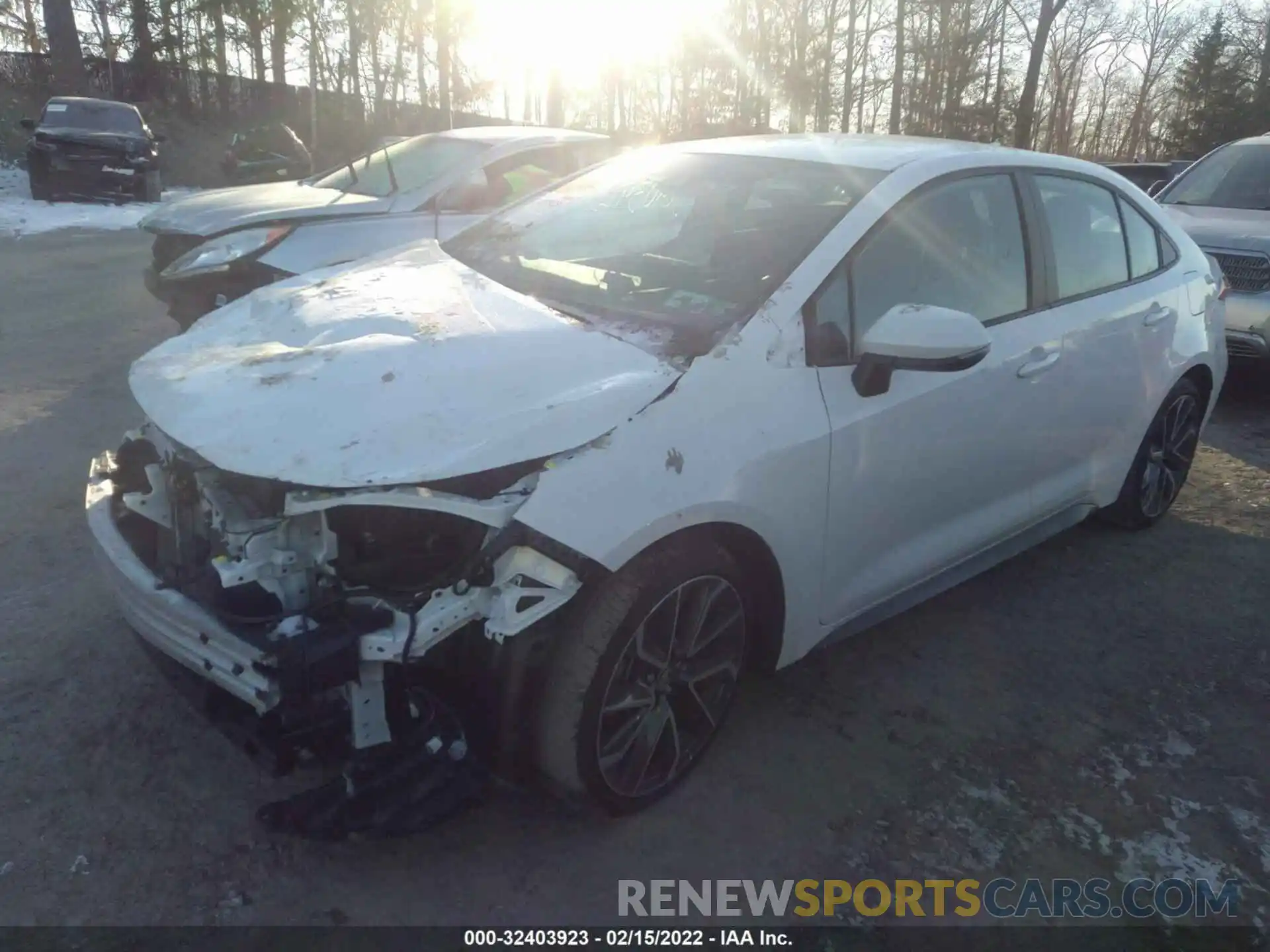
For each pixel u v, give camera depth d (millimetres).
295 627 2246
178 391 2684
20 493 4609
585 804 2635
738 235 3229
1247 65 48531
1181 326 4477
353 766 2371
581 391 2561
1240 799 2998
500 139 7227
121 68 30062
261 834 2631
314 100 30547
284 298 3240
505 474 2373
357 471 2283
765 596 2924
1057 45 54750
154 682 3217
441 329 2822
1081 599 4164
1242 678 3637
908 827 2805
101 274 10570
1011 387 3527
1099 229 4148
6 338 7531
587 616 2455
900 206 3273
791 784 2941
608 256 3410
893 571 3322
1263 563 4555
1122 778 3059
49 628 3486
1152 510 4781
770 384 2799
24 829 2590
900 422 3115
